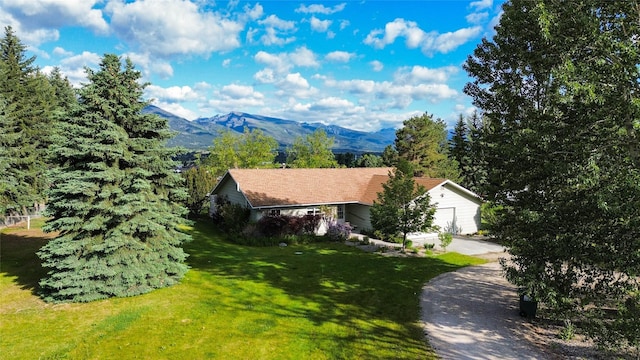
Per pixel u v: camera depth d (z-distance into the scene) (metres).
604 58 7.63
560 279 8.84
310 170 31.30
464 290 14.48
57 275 12.52
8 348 9.70
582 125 7.85
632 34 7.61
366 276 16.20
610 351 8.69
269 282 15.26
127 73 13.71
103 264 12.96
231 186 29.16
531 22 8.85
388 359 9.09
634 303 7.54
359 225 28.36
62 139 12.75
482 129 11.27
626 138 7.66
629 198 6.78
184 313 11.94
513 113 10.22
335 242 23.98
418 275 16.48
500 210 10.69
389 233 22.38
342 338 10.23
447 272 17.09
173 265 14.67
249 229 24.06
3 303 12.77
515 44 9.88
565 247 8.03
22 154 28.89
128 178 13.51
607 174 7.49
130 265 13.38
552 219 8.23
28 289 14.16
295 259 19.20
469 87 11.25
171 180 15.10
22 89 32.41
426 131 48.78
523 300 11.66
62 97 47.47
